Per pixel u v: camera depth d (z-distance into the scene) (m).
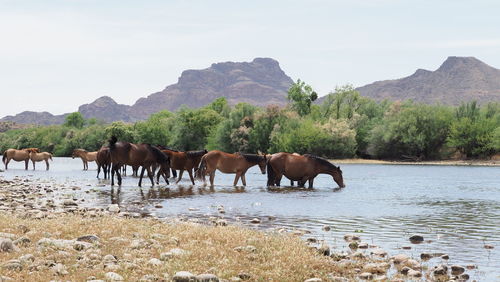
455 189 33.28
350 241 13.46
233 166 31.58
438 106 100.50
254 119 105.69
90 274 8.30
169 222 15.95
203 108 143.88
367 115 119.19
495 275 9.81
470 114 98.81
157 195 25.84
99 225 13.64
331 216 18.64
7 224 13.02
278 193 27.53
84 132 159.25
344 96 116.38
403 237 14.23
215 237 12.37
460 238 14.13
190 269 8.94
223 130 109.56
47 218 15.76
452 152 98.38
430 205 23.11
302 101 123.38
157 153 31.77
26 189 28.53
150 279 8.22
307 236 14.13
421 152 97.75
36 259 9.18
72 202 21.05
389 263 10.65
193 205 21.66
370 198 25.97
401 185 36.66
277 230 14.88
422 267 10.37
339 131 97.75
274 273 9.12
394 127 97.19
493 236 14.48
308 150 97.25
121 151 30.45
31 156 55.53
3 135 183.12
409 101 113.50
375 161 96.19
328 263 10.37
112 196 25.22
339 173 32.25
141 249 10.65
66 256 9.54
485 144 91.81
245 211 19.84
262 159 32.22
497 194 29.44
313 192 28.62
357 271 10.02
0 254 9.39
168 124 148.50
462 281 9.27
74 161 95.69
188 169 33.94
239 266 9.58
